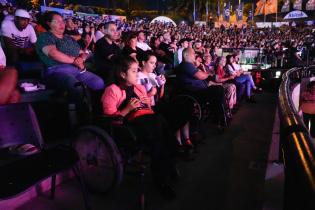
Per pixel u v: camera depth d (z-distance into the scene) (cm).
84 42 652
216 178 329
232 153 407
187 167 360
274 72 981
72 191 301
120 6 3916
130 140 272
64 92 366
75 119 356
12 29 494
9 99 249
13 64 469
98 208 268
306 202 76
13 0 1108
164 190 283
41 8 1493
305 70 791
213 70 736
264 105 733
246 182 320
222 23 4716
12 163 210
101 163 276
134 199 284
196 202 278
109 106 293
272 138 465
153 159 279
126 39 524
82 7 2738
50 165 206
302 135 119
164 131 297
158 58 723
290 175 109
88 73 390
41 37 380
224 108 490
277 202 271
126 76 304
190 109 380
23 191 177
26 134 233
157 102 456
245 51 1253
